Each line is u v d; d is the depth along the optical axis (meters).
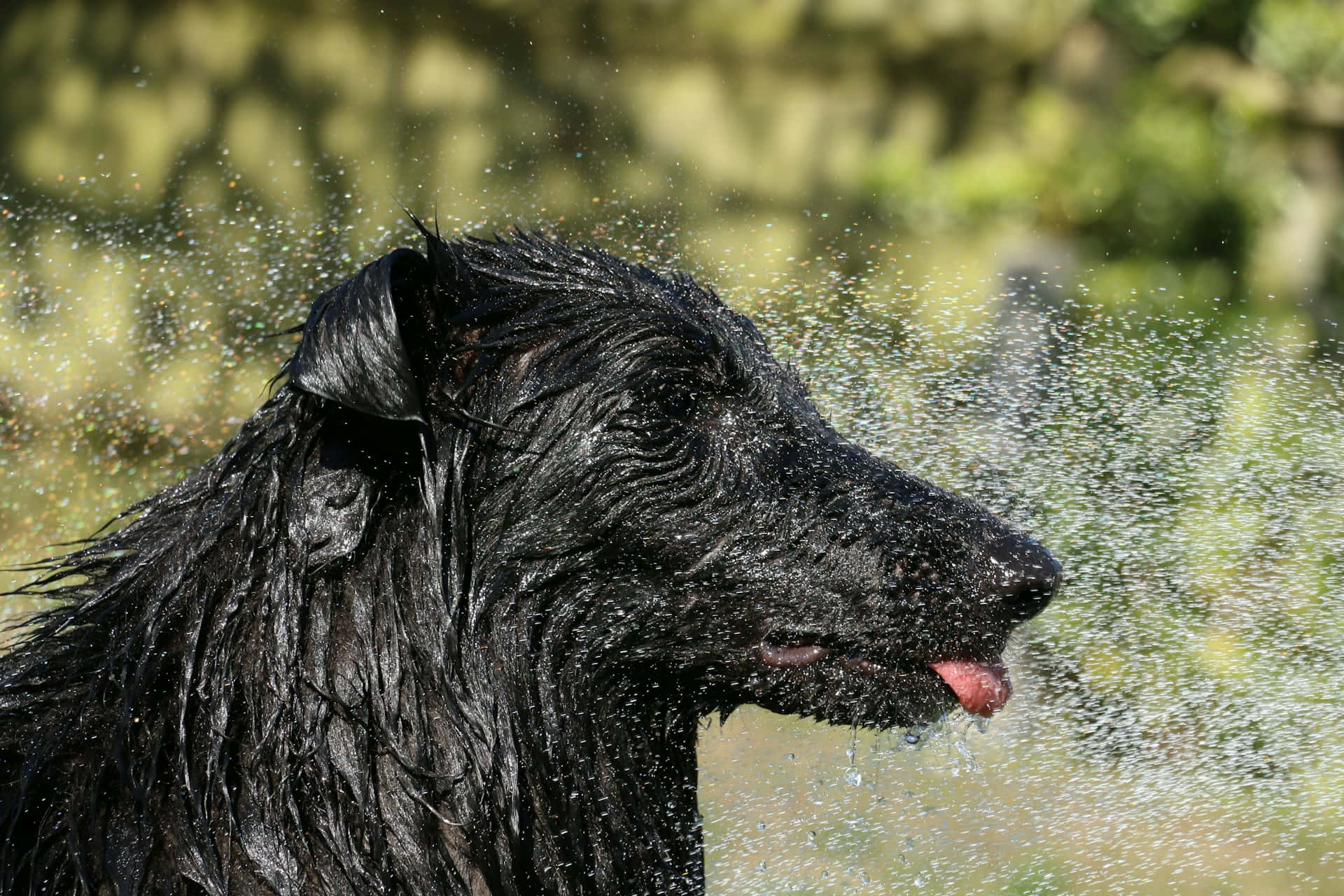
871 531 5.56
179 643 5.04
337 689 5.01
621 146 17.36
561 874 5.48
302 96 17.03
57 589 5.61
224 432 15.34
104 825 4.88
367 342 4.67
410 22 17.16
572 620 5.45
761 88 17.66
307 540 5.05
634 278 5.77
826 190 17.45
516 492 5.34
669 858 5.88
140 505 5.67
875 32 17.44
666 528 5.46
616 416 5.41
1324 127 17.53
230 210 16.73
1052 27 17.62
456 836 5.17
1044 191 17.30
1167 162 17.17
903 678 5.63
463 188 17.00
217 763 4.91
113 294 16.06
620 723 5.65
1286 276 16.95
